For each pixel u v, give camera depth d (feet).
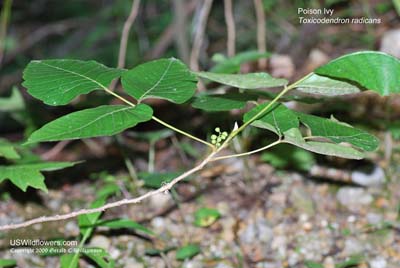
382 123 4.72
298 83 2.52
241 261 3.46
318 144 2.51
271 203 3.92
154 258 3.50
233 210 3.86
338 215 3.77
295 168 4.27
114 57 7.56
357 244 3.53
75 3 9.08
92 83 2.50
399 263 3.41
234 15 7.05
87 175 4.51
